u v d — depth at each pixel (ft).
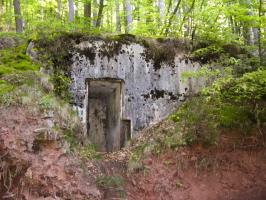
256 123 23.27
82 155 20.68
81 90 25.30
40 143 18.02
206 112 23.66
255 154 21.65
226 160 21.43
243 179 20.42
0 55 25.62
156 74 27.17
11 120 18.12
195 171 20.99
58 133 19.36
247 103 24.38
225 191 19.86
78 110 24.94
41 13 55.01
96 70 25.88
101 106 33.32
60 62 25.26
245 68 26.86
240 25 30.83
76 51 25.64
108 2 55.83
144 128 26.32
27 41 27.25
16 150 16.57
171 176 20.63
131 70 26.68
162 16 35.14
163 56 27.40
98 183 18.90
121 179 19.92
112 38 26.50
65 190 16.69
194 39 28.50
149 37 27.68
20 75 22.26
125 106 26.30
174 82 27.43
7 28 52.80
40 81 22.99
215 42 28.50
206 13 27.04
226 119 23.36
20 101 19.69
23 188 15.67
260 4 23.45
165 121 25.84
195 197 19.51
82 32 26.14
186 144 22.33
